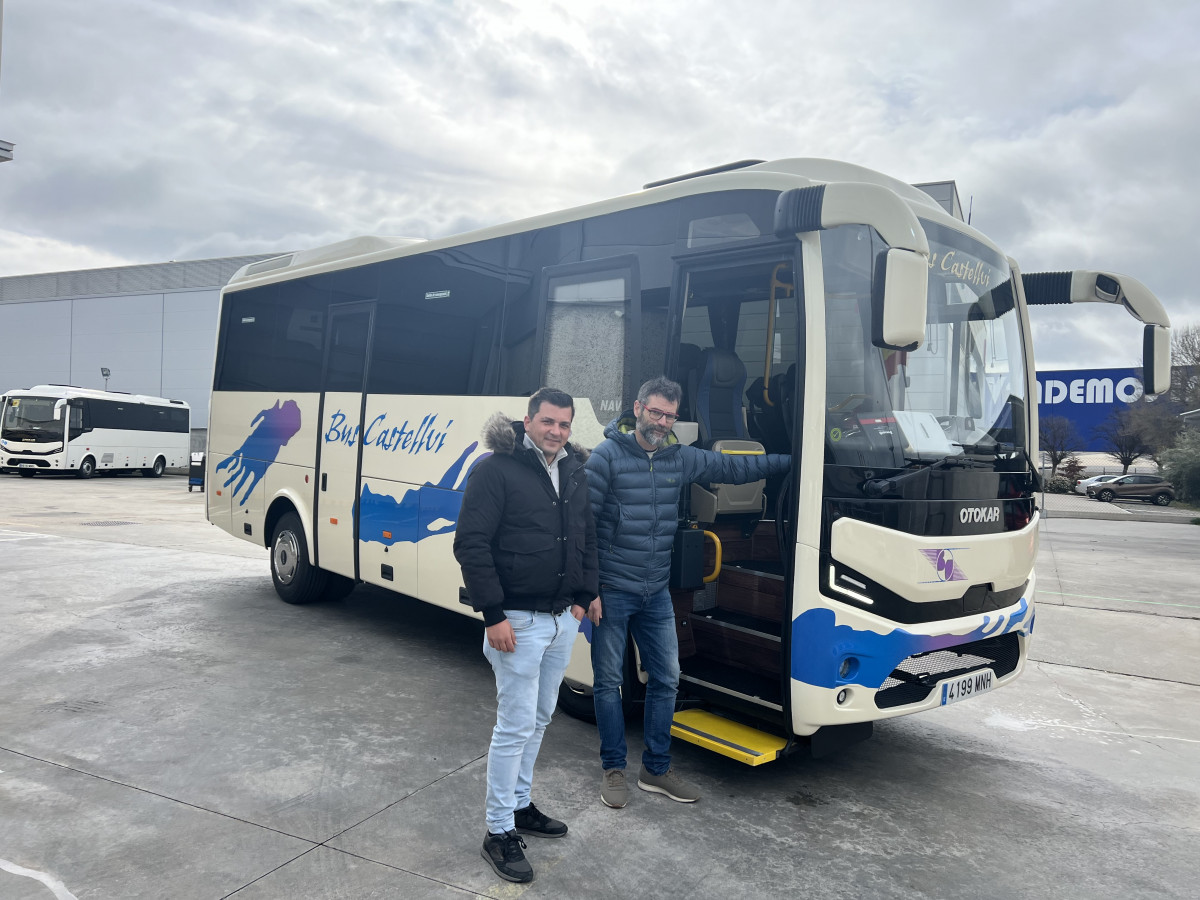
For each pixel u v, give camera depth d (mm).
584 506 3275
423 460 5719
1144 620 8734
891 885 3145
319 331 6957
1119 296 4664
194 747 4148
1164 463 38844
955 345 4207
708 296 4359
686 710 4285
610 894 2979
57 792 3594
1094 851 3520
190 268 39250
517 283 5148
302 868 3047
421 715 4785
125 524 13766
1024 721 5320
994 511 4109
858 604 3633
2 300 43312
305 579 7141
